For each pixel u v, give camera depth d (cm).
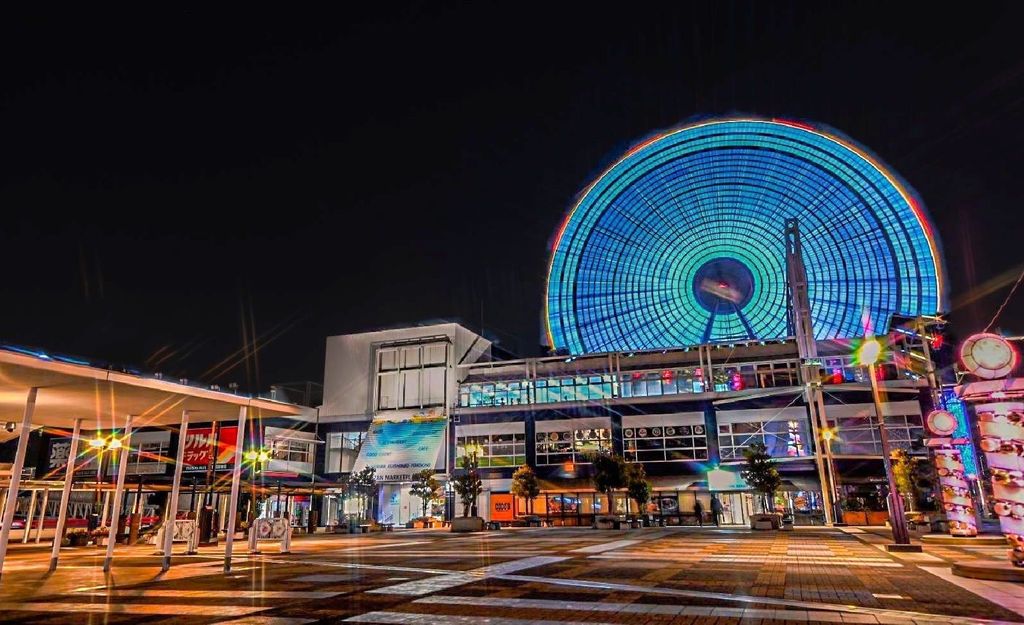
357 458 6875
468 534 3938
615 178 8956
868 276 7831
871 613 938
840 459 5397
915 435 5353
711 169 8781
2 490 3259
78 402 1675
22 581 1491
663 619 906
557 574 1503
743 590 1185
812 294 8081
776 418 5697
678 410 5994
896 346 5759
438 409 6862
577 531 4072
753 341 6456
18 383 1418
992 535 2614
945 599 1066
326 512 6744
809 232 8275
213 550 2652
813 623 863
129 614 1009
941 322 5591
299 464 6794
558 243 8862
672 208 8825
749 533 3459
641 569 1586
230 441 3741
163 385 1505
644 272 8706
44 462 6525
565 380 6638
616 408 6181
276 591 1270
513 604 1064
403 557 2109
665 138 8925
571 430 6238
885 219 7869
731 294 8406
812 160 8338
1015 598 1074
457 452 6538
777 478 4381
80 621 952
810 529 3959
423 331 7275
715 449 5759
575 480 6006
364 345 7438
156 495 5394
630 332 8494
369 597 1172
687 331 8431
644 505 5191
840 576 1398
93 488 3397
